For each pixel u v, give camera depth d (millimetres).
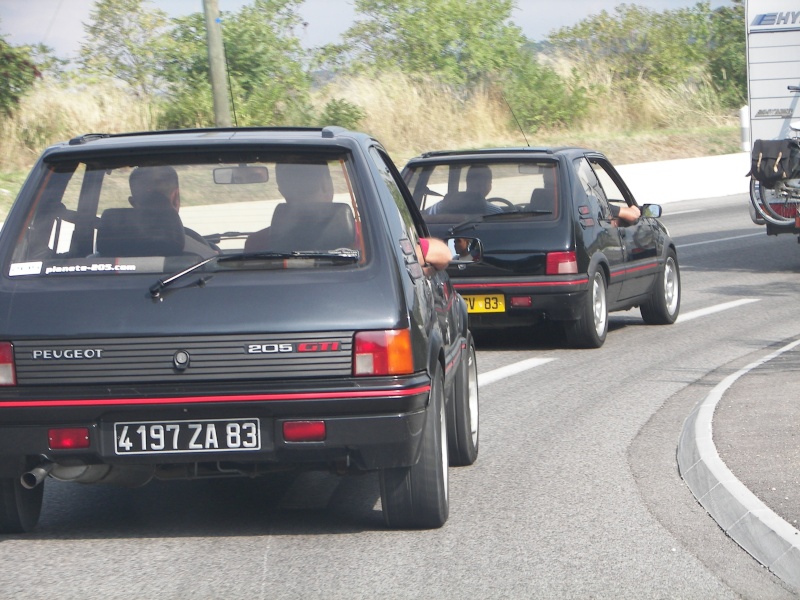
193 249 9469
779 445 11953
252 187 9656
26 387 9039
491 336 22484
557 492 11477
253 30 56188
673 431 14133
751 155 31906
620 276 21172
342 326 8984
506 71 68500
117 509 11078
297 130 10500
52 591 8664
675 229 44781
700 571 8992
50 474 9398
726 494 10445
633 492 11430
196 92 50844
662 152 66312
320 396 8930
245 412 8984
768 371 16547
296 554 9516
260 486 11945
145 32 55656
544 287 19422
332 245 9422
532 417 15195
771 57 31984
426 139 58281
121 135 10484
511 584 8727
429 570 9070
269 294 9070
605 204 21312
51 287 9219
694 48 77312
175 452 9023
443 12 69750
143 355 8969
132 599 8469
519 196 20000
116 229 9531
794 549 8820
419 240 11023
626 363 19078
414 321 9258
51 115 46375
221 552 9602
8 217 9586
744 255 35906
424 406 9352
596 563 9211
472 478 12133
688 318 24266
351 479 12211
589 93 70312
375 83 60281
